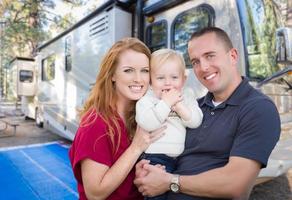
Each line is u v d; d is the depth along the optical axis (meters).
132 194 1.67
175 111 1.76
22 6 17.41
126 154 1.50
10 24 17.62
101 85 1.67
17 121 11.38
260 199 3.68
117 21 4.38
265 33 3.34
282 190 3.98
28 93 9.59
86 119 1.59
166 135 1.73
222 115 1.69
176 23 3.76
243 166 1.43
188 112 1.72
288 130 3.06
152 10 4.07
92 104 1.68
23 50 20.55
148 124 1.58
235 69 1.80
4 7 17.12
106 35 4.61
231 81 1.76
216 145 1.63
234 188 1.44
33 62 9.82
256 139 1.46
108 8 4.51
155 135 1.68
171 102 1.66
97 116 1.57
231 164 1.47
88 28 5.29
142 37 4.27
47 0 18.05
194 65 1.86
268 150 1.46
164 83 1.75
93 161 1.47
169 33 3.85
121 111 1.75
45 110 8.19
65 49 6.44
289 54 2.66
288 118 3.17
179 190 1.56
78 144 1.52
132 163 1.50
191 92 1.93
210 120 1.73
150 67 1.79
